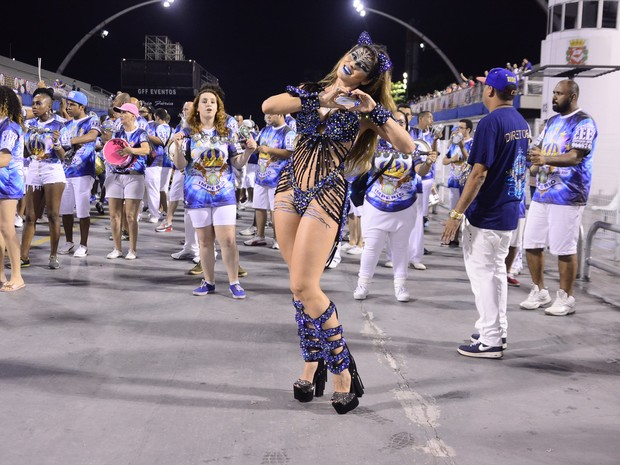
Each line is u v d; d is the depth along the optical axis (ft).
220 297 19.70
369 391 12.48
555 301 18.81
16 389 12.12
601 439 10.61
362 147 11.46
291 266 11.13
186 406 11.53
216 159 18.88
